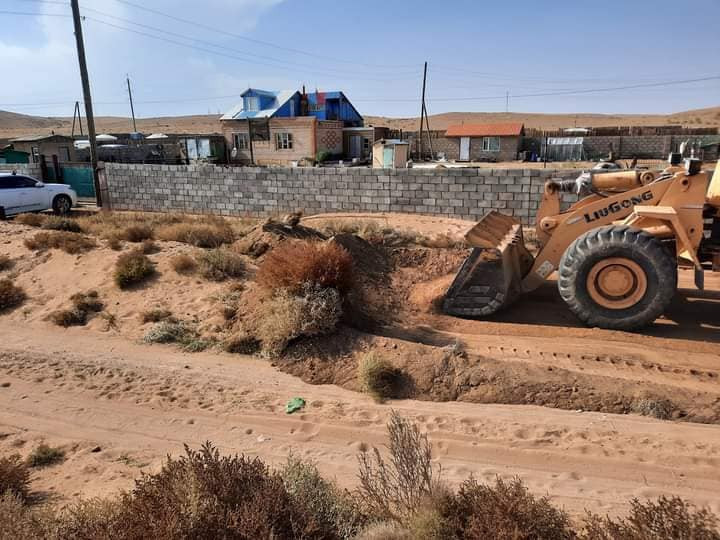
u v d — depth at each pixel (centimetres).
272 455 513
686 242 769
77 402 632
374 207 1806
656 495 436
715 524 359
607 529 346
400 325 820
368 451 516
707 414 548
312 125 4097
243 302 877
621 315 771
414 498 373
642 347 721
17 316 936
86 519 371
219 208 2048
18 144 3853
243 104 4409
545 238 905
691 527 328
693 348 714
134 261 1018
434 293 939
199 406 615
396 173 1748
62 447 537
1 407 625
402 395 626
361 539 348
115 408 616
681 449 497
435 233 1435
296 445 531
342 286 801
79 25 2186
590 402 581
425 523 346
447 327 821
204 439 547
